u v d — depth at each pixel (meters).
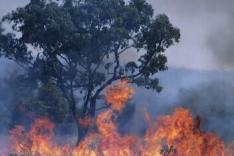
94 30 77.06
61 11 77.19
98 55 76.94
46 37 75.19
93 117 76.56
